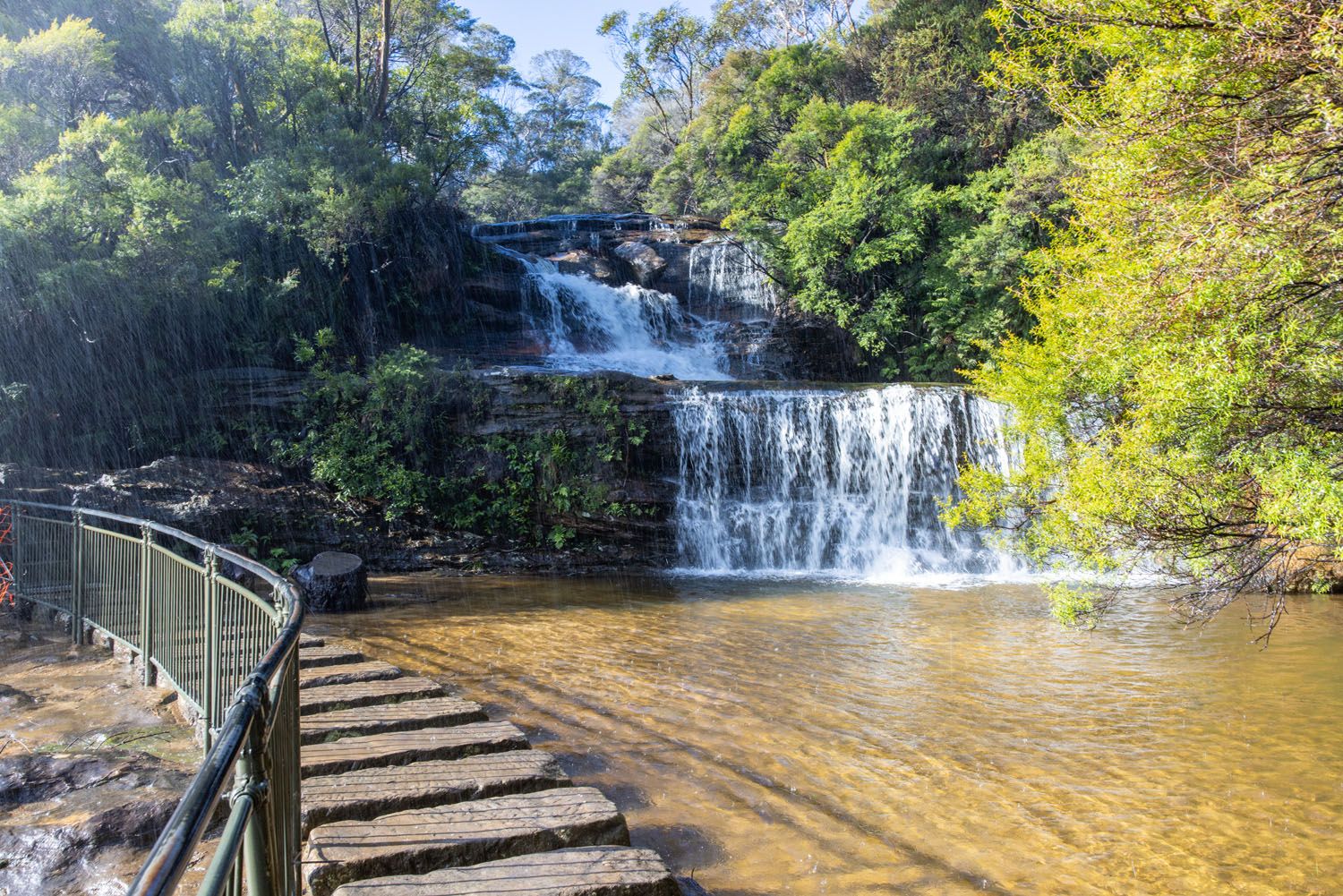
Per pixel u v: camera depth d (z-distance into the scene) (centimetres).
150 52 2580
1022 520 972
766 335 3094
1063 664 1045
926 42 3403
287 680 299
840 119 3238
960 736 784
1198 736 789
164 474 1655
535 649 1101
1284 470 593
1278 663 1048
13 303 1747
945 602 1473
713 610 1396
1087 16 638
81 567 937
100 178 1917
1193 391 600
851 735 783
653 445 2011
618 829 498
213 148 2681
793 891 500
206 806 133
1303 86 540
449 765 579
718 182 4050
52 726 660
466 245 2814
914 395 2059
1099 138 691
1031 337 2766
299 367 2214
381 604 1395
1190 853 562
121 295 1823
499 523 1900
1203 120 564
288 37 2972
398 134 3070
